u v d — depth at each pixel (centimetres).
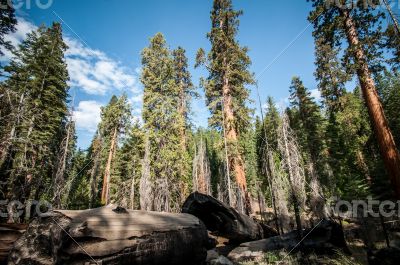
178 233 782
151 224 736
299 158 1537
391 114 2689
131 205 2445
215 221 1453
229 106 2448
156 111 2222
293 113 3038
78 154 3844
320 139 2775
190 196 1462
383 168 1975
